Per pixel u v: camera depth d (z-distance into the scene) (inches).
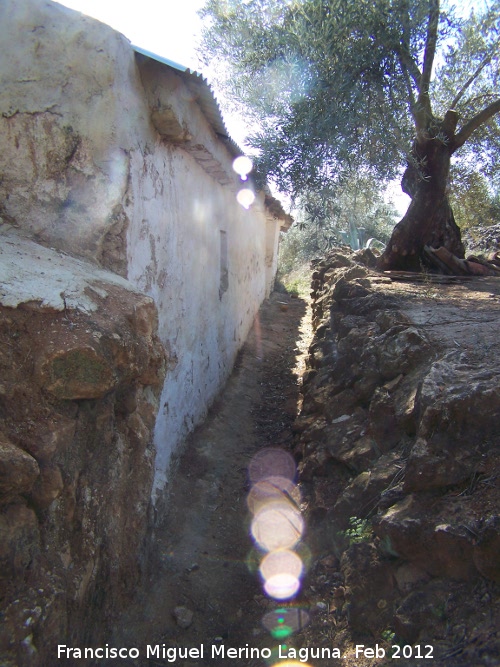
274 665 121.5
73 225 146.6
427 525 112.8
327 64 259.3
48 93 145.4
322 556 148.1
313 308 428.8
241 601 150.6
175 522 176.7
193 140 192.2
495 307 227.1
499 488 111.4
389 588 118.4
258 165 271.3
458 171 405.1
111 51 145.0
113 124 146.9
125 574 132.5
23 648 88.0
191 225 222.1
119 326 120.7
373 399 163.8
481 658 91.9
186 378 218.5
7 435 98.3
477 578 105.9
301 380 290.7
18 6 143.8
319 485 169.9
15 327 108.2
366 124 266.4
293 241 794.2
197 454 219.0
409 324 191.5
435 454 121.1
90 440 116.0
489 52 314.3
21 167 146.0
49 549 101.3
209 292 259.6
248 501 196.5
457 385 129.5
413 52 283.9
